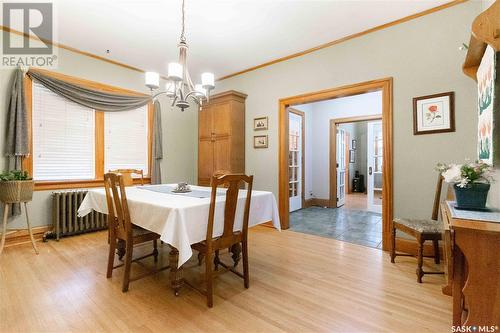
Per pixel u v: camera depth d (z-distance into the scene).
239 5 2.40
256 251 2.72
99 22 2.68
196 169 4.82
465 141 2.31
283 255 2.60
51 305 1.64
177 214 1.54
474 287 1.16
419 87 2.55
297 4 2.39
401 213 2.66
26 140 2.86
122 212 1.92
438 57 2.45
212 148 4.17
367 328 1.44
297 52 3.43
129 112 3.96
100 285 1.92
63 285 1.91
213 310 1.61
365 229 3.60
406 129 2.63
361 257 2.54
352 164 8.48
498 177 1.60
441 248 2.44
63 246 2.80
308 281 2.02
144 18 2.61
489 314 1.14
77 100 3.30
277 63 3.70
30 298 1.72
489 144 1.53
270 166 3.81
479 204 1.49
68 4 2.38
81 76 3.38
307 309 1.63
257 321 1.50
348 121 5.12
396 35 2.68
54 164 3.21
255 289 1.89
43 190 3.07
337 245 2.91
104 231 3.42
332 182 5.33
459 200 1.54
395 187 2.70
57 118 3.22
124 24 2.72
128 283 1.83
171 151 4.46
